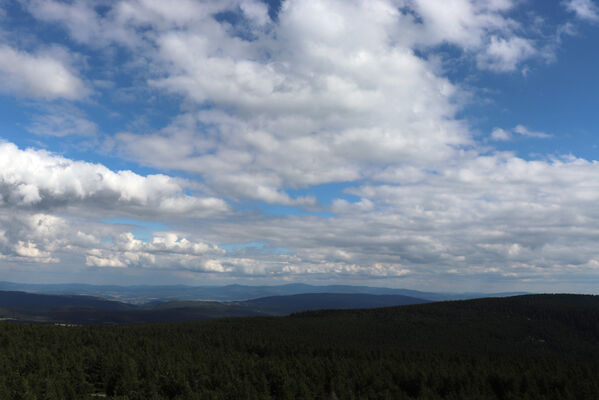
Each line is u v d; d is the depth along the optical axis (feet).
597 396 471.21
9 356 479.41
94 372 497.87
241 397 429.79
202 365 518.37
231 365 529.45
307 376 512.22
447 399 465.88
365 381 499.10
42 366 454.81
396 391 481.05
